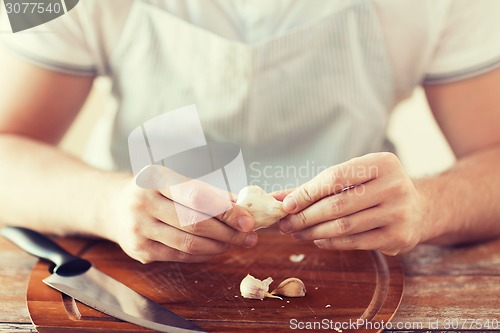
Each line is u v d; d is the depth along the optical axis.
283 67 0.99
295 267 0.79
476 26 0.99
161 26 1.00
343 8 0.98
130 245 0.75
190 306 0.72
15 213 0.87
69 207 0.84
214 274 0.78
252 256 0.82
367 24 0.99
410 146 1.43
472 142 1.01
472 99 1.01
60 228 0.85
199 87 1.01
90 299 0.72
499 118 0.99
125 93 1.05
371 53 1.01
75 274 0.76
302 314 0.70
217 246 0.74
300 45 0.98
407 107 1.42
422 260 0.81
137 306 0.71
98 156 1.12
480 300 0.73
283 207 0.73
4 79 1.00
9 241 0.85
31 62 0.99
